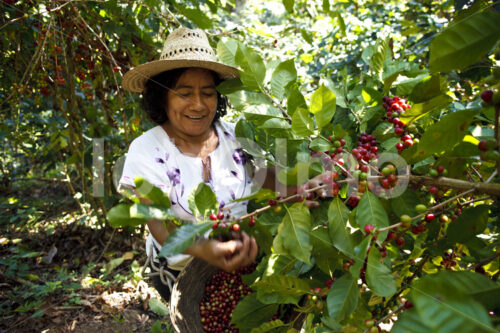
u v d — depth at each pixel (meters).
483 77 1.44
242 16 4.00
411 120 0.93
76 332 2.07
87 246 3.00
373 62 1.29
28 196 4.20
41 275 2.65
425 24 2.27
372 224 0.85
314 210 1.12
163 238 1.17
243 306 1.08
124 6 1.92
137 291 2.43
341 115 1.39
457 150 0.85
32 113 3.24
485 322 0.46
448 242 0.97
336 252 0.94
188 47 1.36
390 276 0.78
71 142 2.71
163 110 1.49
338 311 0.80
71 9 1.94
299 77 2.72
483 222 0.92
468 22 0.58
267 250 1.07
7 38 2.17
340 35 2.63
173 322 1.20
